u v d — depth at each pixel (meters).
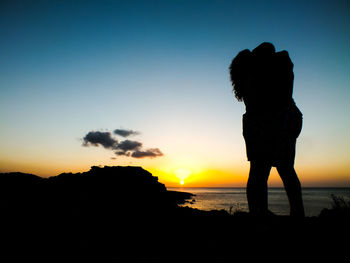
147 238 2.36
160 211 4.48
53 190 7.61
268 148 1.73
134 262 1.67
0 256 1.88
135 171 15.80
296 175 1.80
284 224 1.78
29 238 2.45
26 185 7.69
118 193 8.45
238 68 2.04
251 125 1.84
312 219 2.26
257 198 1.76
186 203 37.03
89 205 5.28
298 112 1.84
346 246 1.44
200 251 1.75
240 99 2.15
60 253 1.95
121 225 3.06
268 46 1.89
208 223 2.72
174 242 2.09
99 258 1.80
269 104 1.77
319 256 1.36
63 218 3.58
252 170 1.83
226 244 1.79
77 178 10.45
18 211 3.98
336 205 2.59
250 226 1.75
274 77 1.78
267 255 1.45
